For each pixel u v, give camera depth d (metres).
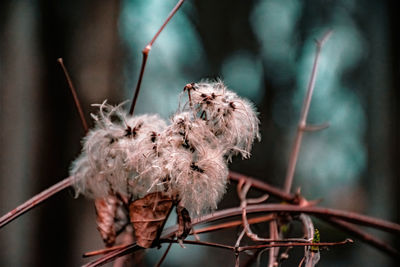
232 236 3.09
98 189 0.74
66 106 2.23
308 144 3.85
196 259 3.09
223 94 0.72
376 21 3.25
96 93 2.29
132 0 3.22
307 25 4.20
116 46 2.46
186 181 0.71
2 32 2.11
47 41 2.21
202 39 4.29
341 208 3.44
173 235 0.75
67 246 2.04
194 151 0.71
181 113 0.71
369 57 3.38
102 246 2.14
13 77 2.08
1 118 2.00
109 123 0.73
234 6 4.38
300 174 3.82
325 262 2.64
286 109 4.23
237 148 0.72
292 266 2.05
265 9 4.46
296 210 0.77
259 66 4.50
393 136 2.97
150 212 0.72
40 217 2.00
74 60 2.31
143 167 0.71
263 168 3.99
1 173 1.94
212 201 0.72
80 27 2.34
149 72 3.26
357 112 3.60
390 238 2.20
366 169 3.27
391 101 3.05
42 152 2.08
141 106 3.03
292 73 4.28
